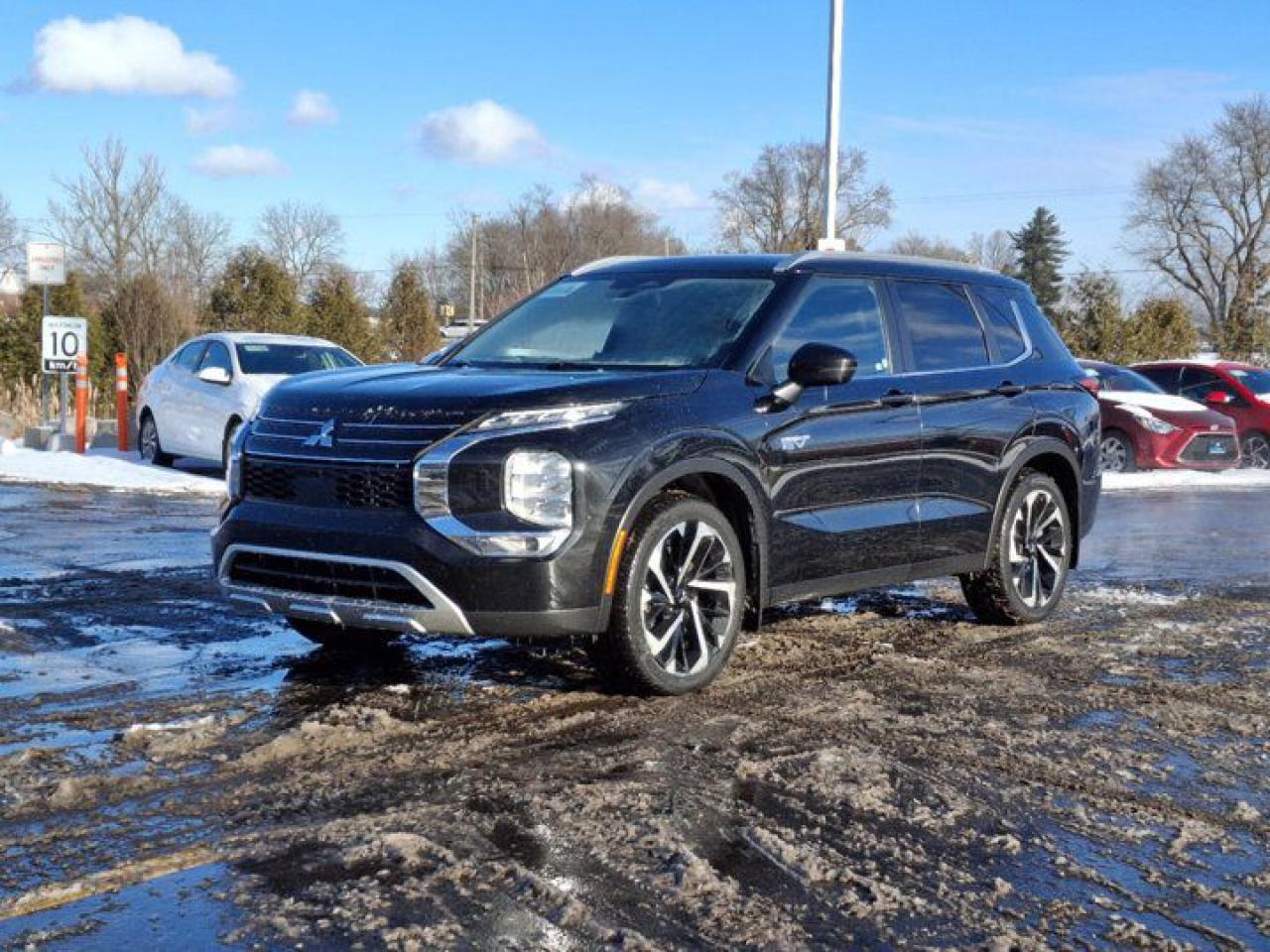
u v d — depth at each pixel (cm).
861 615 667
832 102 1831
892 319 584
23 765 384
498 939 274
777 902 297
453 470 430
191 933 276
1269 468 1827
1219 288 6259
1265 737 450
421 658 535
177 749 402
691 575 480
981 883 313
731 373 503
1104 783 393
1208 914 300
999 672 538
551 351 543
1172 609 702
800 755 409
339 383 490
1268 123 6125
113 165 4891
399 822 341
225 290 2917
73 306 2989
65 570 731
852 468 539
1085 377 689
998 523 622
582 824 342
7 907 288
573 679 503
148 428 1429
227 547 477
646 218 7931
